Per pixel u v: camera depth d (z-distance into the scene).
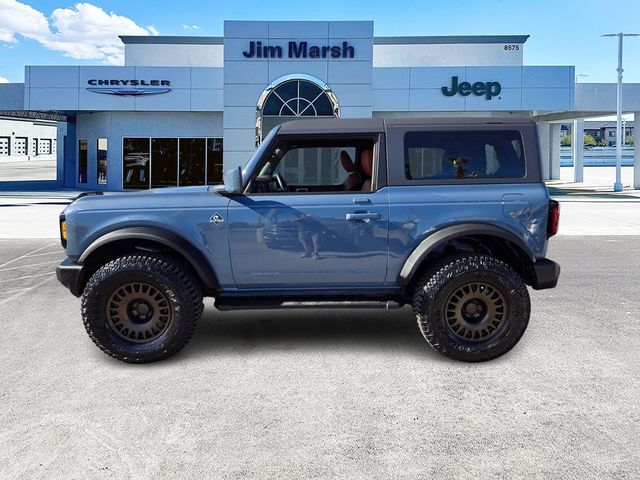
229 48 25.22
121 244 4.92
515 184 4.74
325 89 25.23
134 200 4.71
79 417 3.69
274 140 4.75
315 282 4.75
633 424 3.59
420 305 4.66
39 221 15.77
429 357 4.86
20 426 3.56
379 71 28.09
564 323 5.94
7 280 8.21
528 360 4.79
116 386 4.21
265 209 4.65
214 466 3.09
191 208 4.65
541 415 3.72
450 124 4.76
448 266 4.64
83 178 31.11
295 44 25.19
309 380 4.33
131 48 33.84
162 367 4.61
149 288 4.63
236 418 3.68
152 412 3.76
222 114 29.53
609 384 4.26
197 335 5.52
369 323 5.96
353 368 4.59
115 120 29.52
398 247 4.68
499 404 3.90
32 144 69.69
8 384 4.25
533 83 28.05
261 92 25.36
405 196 4.68
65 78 28.14
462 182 4.73
